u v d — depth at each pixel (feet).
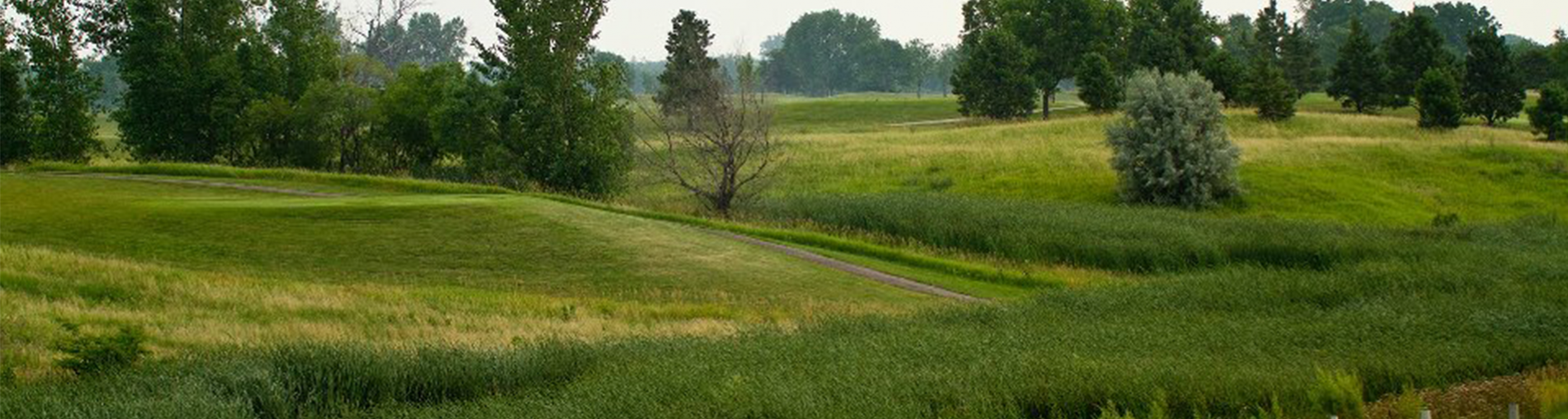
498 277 105.91
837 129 347.56
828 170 233.35
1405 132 255.70
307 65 234.99
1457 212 193.98
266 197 152.66
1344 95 324.80
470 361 56.65
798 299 102.68
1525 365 56.90
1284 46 402.31
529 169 196.54
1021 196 208.13
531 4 194.39
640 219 140.77
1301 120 271.49
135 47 218.79
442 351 58.85
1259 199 199.82
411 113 212.43
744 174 225.97
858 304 101.96
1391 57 320.50
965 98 366.84
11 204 127.03
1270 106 271.28
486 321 84.17
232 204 133.28
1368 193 202.59
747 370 50.88
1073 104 436.76
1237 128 264.31
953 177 223.71
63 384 55.93
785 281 111.24
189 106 223.10
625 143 201.57
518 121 198.80
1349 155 225.35
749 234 142.72
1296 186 205.05
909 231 150.10
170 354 66.03
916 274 122.62
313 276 101.60
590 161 192.24
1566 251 131.85
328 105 209.97
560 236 121.39
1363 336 63.41
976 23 440.86
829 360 55.52
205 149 225.97
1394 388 49.42
